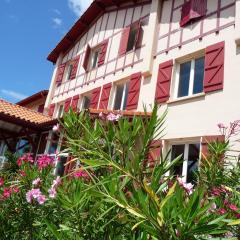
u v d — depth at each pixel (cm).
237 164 474
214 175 423
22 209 423
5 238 426
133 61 1245
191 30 1038
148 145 271
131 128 283
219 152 468
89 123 346
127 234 230
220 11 966
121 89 1304
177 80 1037
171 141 940
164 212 183
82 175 328
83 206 264
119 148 275
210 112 863
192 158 865
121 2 1472
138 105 1114
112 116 320
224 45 905
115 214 244
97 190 240
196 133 873
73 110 371
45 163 452
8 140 1728
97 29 1602
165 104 1008
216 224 174
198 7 1039
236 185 419
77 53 1734
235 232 244
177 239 176
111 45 1434
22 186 438
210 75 902
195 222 179
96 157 281
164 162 258
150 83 1107
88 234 257
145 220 191
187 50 1021
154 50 1153
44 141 1395
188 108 929
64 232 260
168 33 1128
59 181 307
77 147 322
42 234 346
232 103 819
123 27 1402
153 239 186
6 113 1305
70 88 1652
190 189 241
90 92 1474
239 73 834
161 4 1228
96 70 1471
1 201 450
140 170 238
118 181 239
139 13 1338
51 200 366
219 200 326
